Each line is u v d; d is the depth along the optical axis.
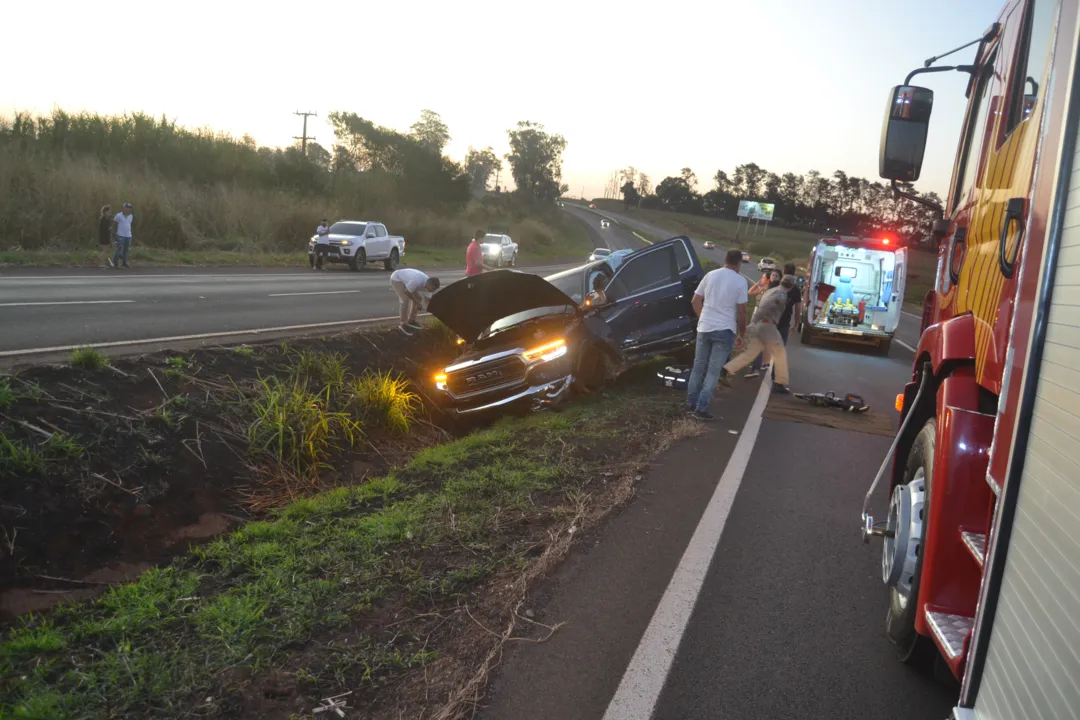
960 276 3.73
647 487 5.74
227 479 5.88
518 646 3.44
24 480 4.63
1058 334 1.78
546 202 150.00
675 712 2.99
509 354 8.63
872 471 6.63
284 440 6.50
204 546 4.95
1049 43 2.42
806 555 4.62
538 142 153.88
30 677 3.18
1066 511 1.58
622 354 10.16
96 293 13.75
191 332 9.90
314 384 8.06
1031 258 2.05
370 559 4.33
